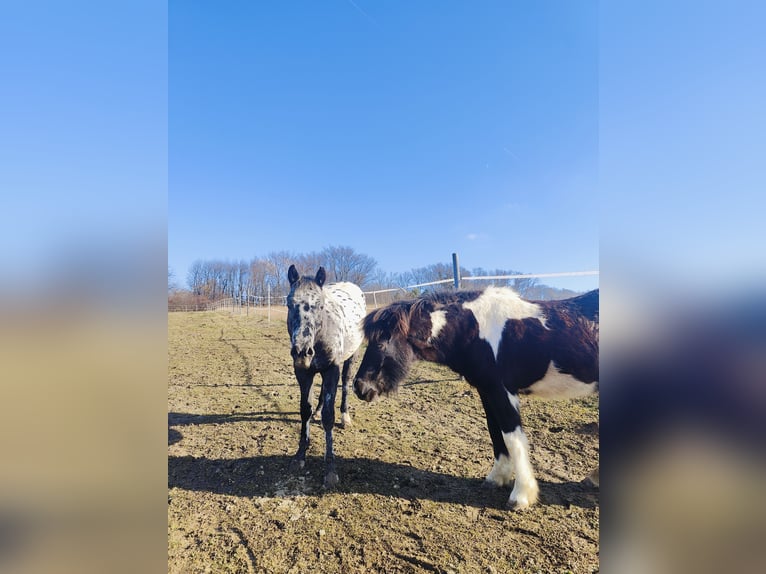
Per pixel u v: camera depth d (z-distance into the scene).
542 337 2.95
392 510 2.82
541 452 3.75
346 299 4.55
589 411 4.75
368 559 2.31
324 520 2.70
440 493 3.06
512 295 3.21
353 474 3.36
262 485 3.19
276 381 6.83
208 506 2.88
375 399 3.13
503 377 3.02
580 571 2.19
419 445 3.97
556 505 2.88
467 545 2.43
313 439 4.12
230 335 13.19
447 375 6.95
